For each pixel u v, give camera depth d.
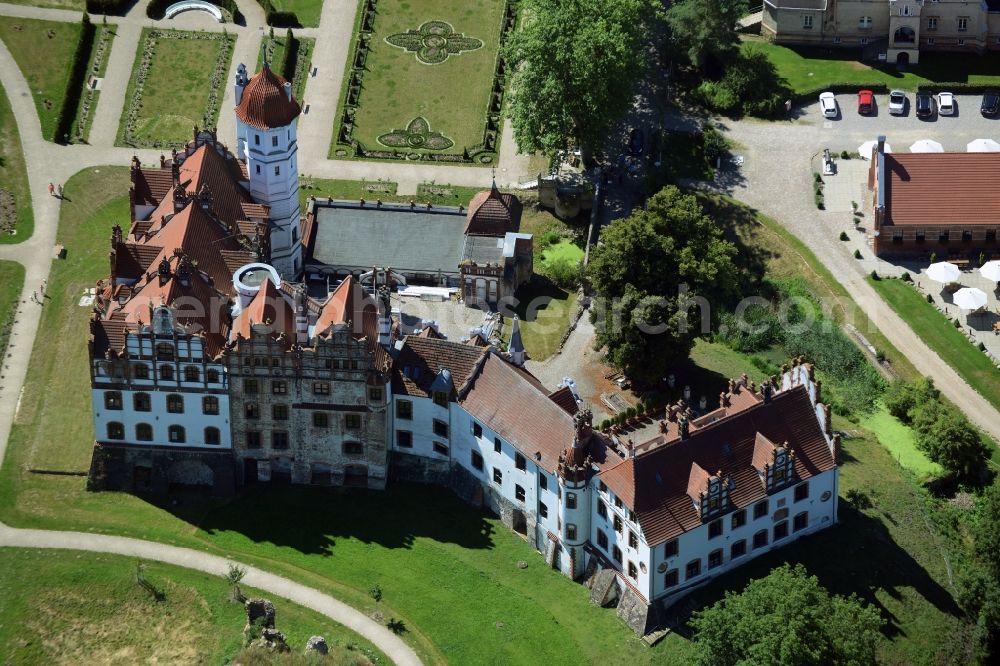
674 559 198.12
